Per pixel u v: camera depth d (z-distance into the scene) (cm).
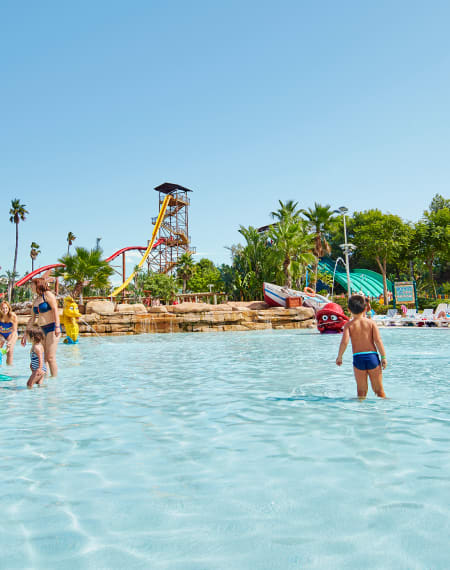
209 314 2550
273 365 876
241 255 4169
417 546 197
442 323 2220
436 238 5412
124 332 2444
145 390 613
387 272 7006
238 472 289
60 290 3778
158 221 6259
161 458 321
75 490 266
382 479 271
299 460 309
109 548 202
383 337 1614
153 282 5656
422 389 577
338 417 430
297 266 3631
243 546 200
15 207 5656
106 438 376
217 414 456
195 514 232
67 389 630
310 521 221
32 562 191
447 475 276
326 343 1467
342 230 6612
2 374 805
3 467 307
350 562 185
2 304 941
